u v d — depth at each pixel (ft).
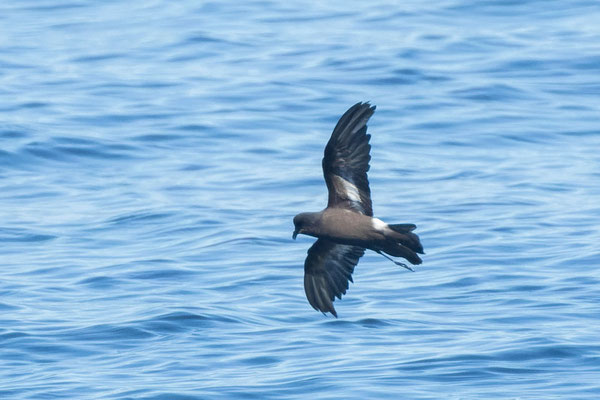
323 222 31.07
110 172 71.41
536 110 81.92
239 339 43.86
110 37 106.83
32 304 48.91
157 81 90.79
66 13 118.21
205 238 58.44
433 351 41.83
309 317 46.50
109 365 41.60
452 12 109.40
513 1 111.34
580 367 39.96
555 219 60.13
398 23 105.91
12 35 109.19
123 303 48.78
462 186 66.85
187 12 115.03
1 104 84.84
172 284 51.26
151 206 64.03
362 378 38.83
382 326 45.27
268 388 38.14
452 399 36.99
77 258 55.83
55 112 82.69
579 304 47.03
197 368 40.75
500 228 58.59
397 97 84.53
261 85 87.92
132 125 79.51
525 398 37.14
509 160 72.18
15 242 58.95
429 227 59.31
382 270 53.62
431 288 50.24
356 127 31.09
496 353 41.34
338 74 90.17
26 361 42.22
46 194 67.51
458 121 79.46
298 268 53.36
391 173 69.41
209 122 79.56
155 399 37.27
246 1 118.32
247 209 63.26
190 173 70.44
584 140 76.23
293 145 75.10
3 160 72.43
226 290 50.26
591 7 109.91
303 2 117.29
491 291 49.39
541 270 51.98
